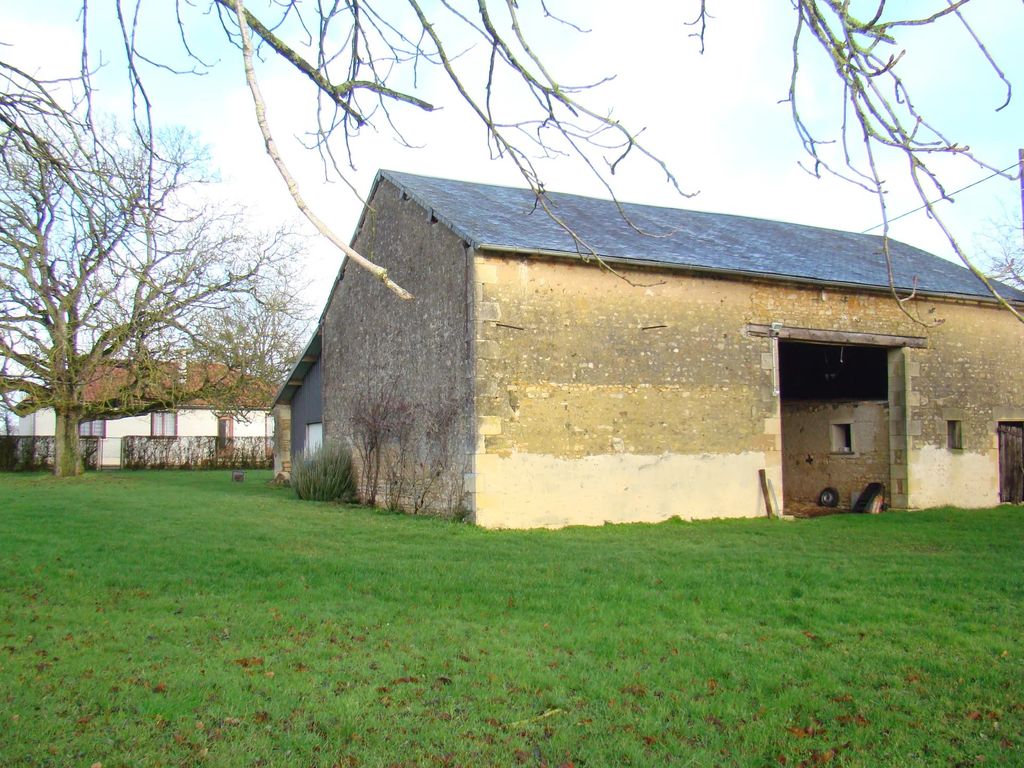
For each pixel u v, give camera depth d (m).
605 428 13.04
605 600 7.10
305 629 6.10
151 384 21.03
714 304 14.08
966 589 7.56
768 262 14.97
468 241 12.47
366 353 16.98
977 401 16.75
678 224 16.89
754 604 6.95
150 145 3.79
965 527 12.81
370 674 5.05
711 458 13.81
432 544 10.34
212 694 4.66
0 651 5.44
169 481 24.73
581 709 4.53
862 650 5.61
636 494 13.17
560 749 3.99
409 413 14.72
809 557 9.47
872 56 2.92
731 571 8.44
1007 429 17.19
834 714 4.48
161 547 9.88
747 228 18.09
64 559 9.00
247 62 2.59
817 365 18.22
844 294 15.34
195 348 20.92
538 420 12.59
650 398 13.41
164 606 6.83
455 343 13.02
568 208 16.17
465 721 4.34
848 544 10.72
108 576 8.04
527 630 6.13
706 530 12.19
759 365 14.38
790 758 3.93
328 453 17.53
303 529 11.74
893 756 3.95
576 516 12.70
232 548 9.80
